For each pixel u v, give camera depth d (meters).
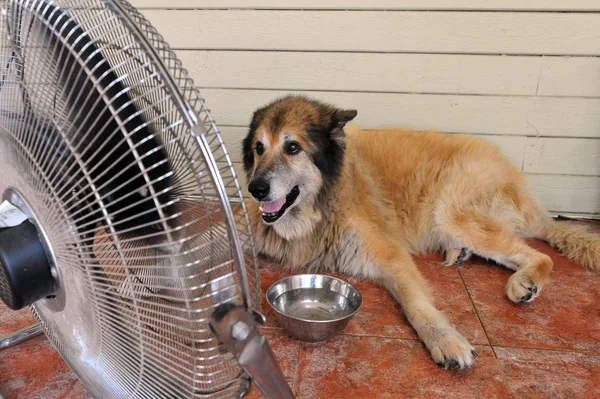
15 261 1.15
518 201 3.09
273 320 2.30
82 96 1.04
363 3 3.15
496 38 3.16
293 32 3.27
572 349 2.12
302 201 2.66
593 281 2.74
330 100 3.44
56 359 2.00
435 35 3.19
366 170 3.05
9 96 1.17
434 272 2.84
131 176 1.09
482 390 1.87
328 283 2.43
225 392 1.19
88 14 1.03
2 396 1.78
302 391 1.83
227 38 3.33
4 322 2.24
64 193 1.05
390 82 3.34
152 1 3.25
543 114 3.33
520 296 2.42
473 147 3.05
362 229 2.67
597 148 3.37
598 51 3.12
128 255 1.11
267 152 2.54
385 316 2.37
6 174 1.27
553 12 3.07
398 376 1.93
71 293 1.19
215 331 1.02
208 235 1.17
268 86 3.44
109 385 1.30
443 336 2.02
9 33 1.10
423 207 3.04
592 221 3.53
